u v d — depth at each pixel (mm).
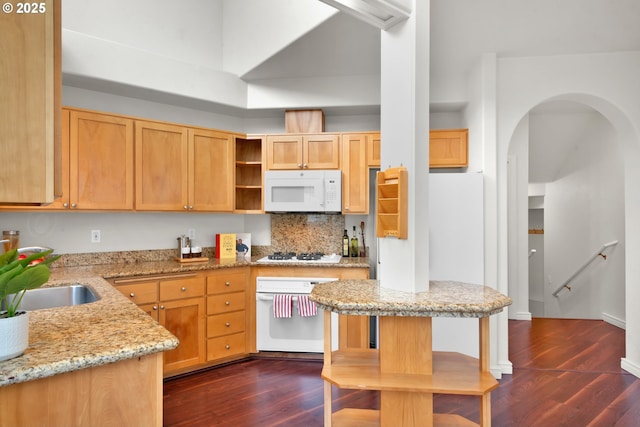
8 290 1040
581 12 2373
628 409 2387
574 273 4941
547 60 3016
